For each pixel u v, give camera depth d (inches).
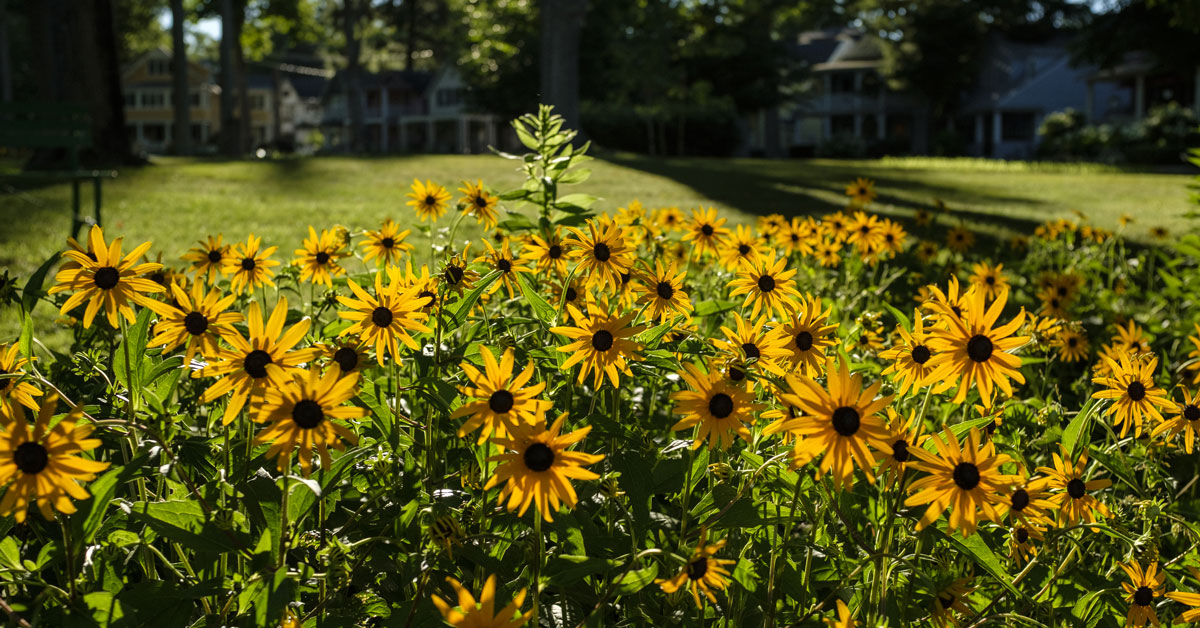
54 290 64.3
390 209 408.2
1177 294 204.4
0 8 1211.2
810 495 74.1
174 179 569.6
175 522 59.8
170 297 86.1
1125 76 1659.7
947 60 1755.7
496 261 88.7
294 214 382.0
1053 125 1539.1
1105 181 722.8
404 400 84.1
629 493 70.8
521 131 118.1
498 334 87.7
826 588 84.0
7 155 925.8
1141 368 78.7
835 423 54.2
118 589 62.6
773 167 812.0
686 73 1589.6
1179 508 93.0
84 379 91.8
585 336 66.3
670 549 72.9
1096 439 114.3
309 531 66.6
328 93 2664.9
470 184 115.4
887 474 63.8
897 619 69.4
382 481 68.9
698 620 66.1
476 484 68.1
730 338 72.3
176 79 1275.8
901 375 66.4
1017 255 284.7
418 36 2527.1
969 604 71.8
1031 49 1941.4
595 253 81.6
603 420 73.0
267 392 52.9
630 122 1437.0
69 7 662.5
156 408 63.8
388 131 2508.6
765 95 1620.3
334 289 100.0
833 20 2010.3
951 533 64.6
